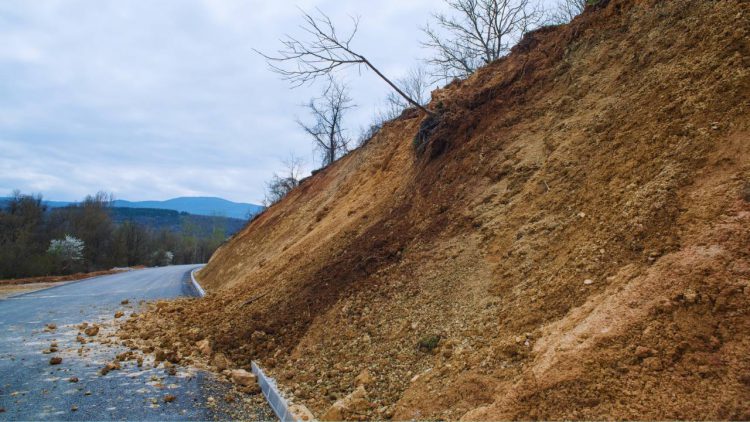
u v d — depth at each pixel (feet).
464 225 19.36
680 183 11.84
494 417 8.86
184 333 25.40
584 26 24.34
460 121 27.45
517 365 10.37
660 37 18.20
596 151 16.55
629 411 7.59
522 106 24.03
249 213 166.50
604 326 9.32
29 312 36.81
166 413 14.17
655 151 13.74
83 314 35.78
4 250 101.96
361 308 18.33
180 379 17.80
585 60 22.54
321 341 17.95
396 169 35.04
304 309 21.70
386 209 28.37
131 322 31.24
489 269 15.70
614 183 14.33
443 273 17.26
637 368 8.22
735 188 10.54
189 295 52.08
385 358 14.40
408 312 16.20
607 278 11.12
